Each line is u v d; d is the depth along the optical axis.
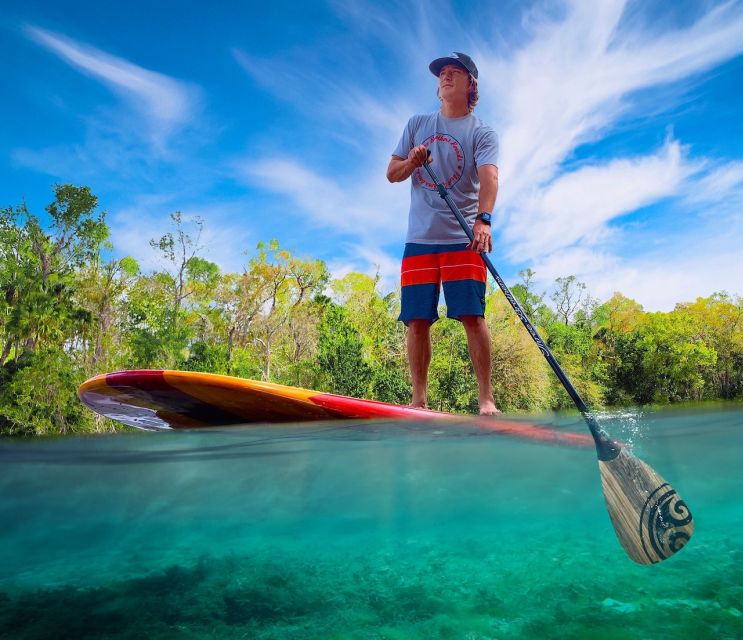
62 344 24.30
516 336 29.61
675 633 1.92
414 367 3.44
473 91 3.54
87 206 28.34
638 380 38.56
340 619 2.08
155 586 2.42
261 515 2.67
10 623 2.05
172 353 30.12
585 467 2.78
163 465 2.40
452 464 2.74
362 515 2.79
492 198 3.27
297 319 35.66
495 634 1.95
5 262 25.33
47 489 2.30
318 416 3.02
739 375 39.00
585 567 2.54
